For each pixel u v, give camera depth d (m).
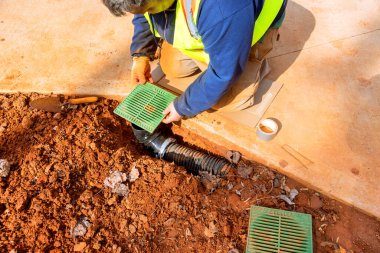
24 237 1.86
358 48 2.57
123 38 2.73
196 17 1.43
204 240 1.87
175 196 2.00
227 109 2.27
